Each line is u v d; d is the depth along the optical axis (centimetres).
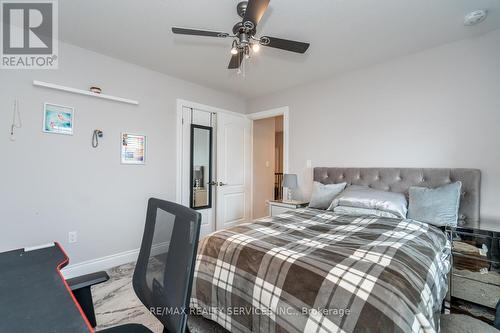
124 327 101
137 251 290
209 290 153
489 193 209
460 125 225
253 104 417
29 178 219
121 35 224
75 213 245
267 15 189
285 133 370
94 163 258
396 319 89
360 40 227
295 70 297
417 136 250
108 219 268
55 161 233
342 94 308
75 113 245
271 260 130
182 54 260
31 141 220
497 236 170
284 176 343
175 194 329
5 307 74
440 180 228
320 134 330
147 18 197
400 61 261
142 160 296
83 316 71
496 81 208
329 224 198
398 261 118
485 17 189
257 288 128
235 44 176
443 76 234
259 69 296
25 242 217
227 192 390
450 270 177
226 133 390
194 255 68
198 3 177
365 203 229
